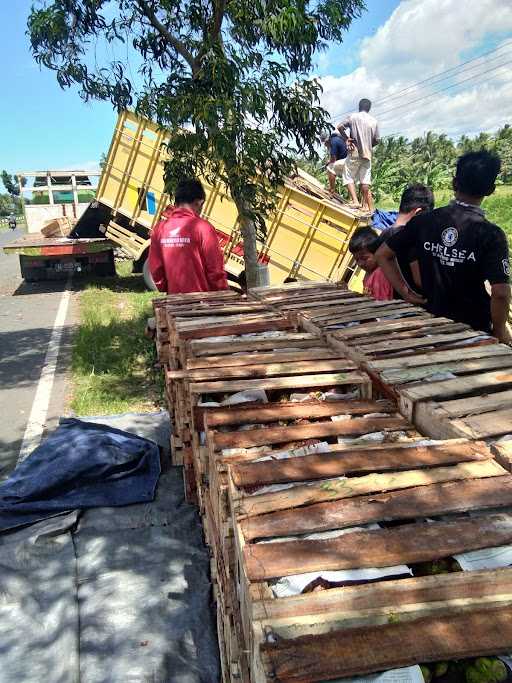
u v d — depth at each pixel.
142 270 12.13
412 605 1.06
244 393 2.04
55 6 5.05
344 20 4.94
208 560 2.88
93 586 2.72
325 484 1.39
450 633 1.00
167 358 3.55
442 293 3.29
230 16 4.97
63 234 13.90
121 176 10.46
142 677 2.22
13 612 2.56
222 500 1.55
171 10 5.07
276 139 5.11
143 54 5.54
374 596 1.07
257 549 1.20
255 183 5.56
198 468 2.28
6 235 33.41
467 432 1.63
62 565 2.84
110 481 3.48
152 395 5.48
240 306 3.49
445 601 1.07
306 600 1.06
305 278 8.41
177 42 5.32
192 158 5.34
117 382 5.88
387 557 1.16
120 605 2.59
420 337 2.53
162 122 5.09
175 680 2.21
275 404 1.99
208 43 4.76
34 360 6.96
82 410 5.13
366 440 1.69
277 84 4.98
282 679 0.93
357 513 1.28
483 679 0.97
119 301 10.49
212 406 2.04
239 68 4.82
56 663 2.28
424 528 1.24
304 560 1.16
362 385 2.12
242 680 1.50
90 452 3.55
